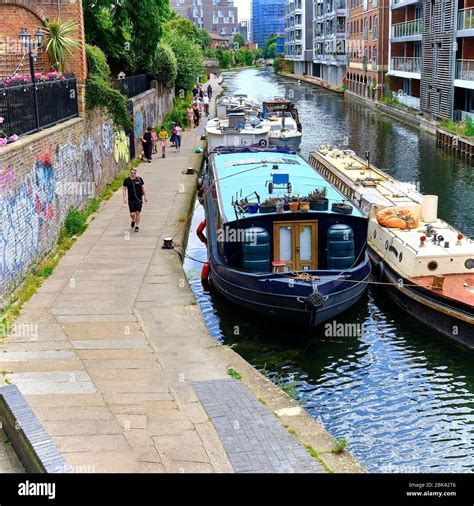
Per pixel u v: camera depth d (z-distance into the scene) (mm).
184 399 9016
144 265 14695
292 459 7641
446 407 10531
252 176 16734
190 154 30266
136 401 8953
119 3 31391
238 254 13672
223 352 10523
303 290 12367
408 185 18156
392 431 9859
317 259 13633
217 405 8844
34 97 15203
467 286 13016
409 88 51719
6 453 7742
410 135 38500
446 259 13523
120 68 34906
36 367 9930
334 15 79812
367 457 9203
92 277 13938
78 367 9945
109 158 23125
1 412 8172
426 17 42219
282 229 13500
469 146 31062
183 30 71312
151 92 35156
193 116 40438
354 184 18547
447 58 38094
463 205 22422
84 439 7984
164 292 13047
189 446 7863
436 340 12789
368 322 13555
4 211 12141
